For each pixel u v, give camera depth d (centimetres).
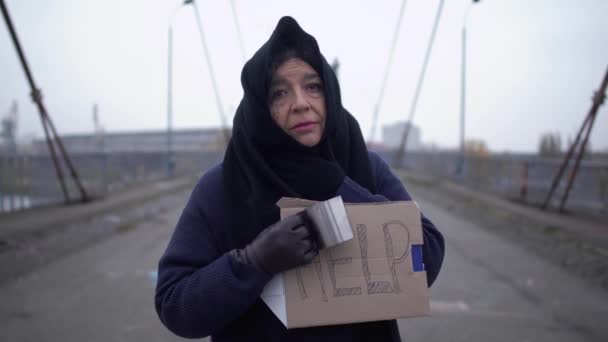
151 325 379
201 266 119
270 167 122
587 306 418
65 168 1058
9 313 401
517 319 388
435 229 135
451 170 1712
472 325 376
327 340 117
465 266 556
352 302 115
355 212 118
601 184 820
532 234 727
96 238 715
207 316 106
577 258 569
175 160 1894
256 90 121
